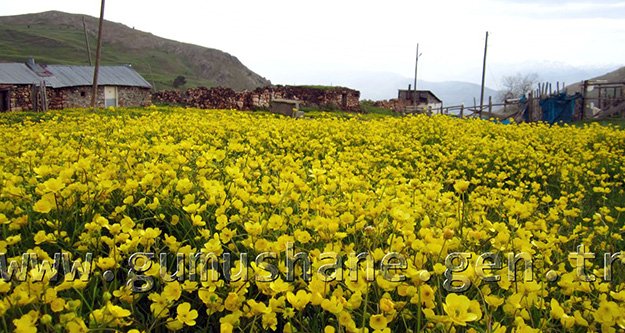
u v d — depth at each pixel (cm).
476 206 386
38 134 609
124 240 216
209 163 385
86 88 3114
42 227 265
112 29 12581
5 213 267
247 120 1098
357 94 3550
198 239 244
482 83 3356
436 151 808
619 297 193
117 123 945
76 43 10456
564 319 178
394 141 918
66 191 269
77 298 201
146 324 188
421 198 336
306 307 212
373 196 337
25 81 2748
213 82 10900
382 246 255
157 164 360
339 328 165
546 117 2383
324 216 273
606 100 2395
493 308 182
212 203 272
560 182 646
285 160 478
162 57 11481
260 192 371
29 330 149
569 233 351
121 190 316
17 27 11112
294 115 1927
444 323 162
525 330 165
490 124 1327
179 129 862
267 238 256
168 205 296
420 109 3581
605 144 1035
